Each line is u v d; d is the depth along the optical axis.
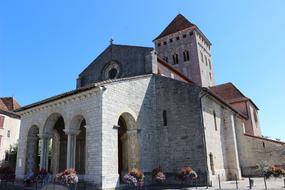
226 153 24.95
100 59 28.22
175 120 21.55
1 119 38.88
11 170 22.70
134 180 16.28
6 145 39.09
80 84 28.70
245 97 39.38
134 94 20.78
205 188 17.50
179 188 17.52
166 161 21.05
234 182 21.59
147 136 21.00
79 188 16.39
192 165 19.78
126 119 20.58
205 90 20.84
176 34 50.81
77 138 24.53
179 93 21.92
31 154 23.34
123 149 21.66
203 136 19.83
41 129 21.75
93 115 17.88
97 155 16.81
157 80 23.42
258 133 40.81
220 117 25.17
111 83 18.70
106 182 16.30
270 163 28.28
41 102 21.50
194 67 47.22
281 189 16.73
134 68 24.97
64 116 19.95
